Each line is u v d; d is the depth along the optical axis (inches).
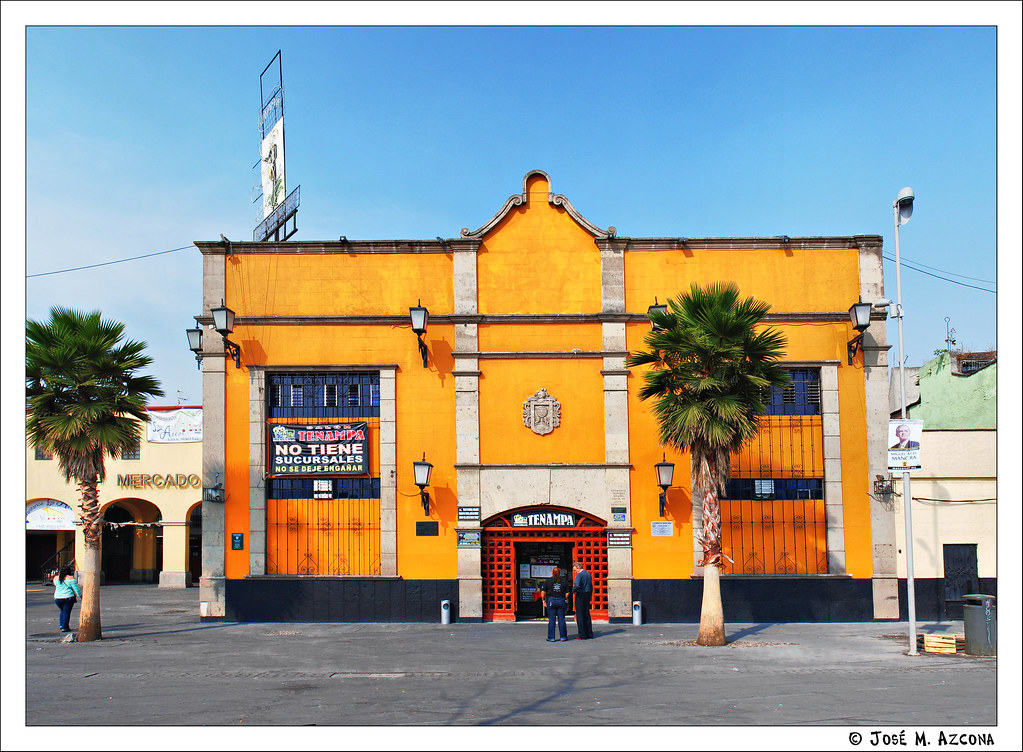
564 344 805.9
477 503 789.2
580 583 684.7
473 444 794.2
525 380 804.6
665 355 658.8
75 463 684.7
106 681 506.3
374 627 751.7
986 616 593.3
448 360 807.1
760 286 810.8
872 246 812.6
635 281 812.0
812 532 785.6
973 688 468.4
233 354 807.7
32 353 666.2
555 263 818.2
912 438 607.2
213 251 820.6
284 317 810.2
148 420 719.7
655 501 787.4
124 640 684.7
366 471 794.2
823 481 790.5
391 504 791.1
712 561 649.0
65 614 732.0
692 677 510.6
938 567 773.9
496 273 817.5
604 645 646.5
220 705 432.1
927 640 603.5
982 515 780.0
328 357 808.9
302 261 821.9
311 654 608.1
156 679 512.7
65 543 1406.3
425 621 778.2
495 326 809.5
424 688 479.2
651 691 464.8
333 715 406.3
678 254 814.5
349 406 810.8
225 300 816.9
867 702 429.4
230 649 633.0
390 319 809.5
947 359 870.4
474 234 816.3
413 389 804.6
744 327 617.6
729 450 652.1
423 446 799.1
